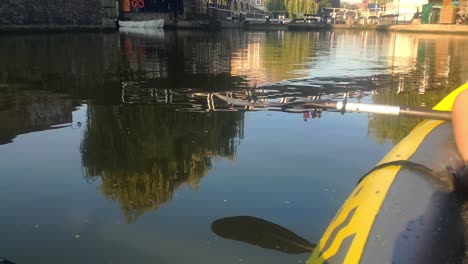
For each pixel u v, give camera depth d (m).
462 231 1.67
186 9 36.81
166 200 3.08
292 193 3.18
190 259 2.39
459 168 1.91
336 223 2.05
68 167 3.68
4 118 5.19
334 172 3.57
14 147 4.17
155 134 4.57
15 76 8.38
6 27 23.84
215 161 3.82
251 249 2.48
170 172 3.60
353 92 6.93
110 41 18.98
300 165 3.72
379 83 7.77
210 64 10.48
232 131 4.70
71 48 15.09
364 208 1.94
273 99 6.32
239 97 6.43
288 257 2.40
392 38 25.69
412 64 10.88
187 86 7.33
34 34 23.88
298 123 4.96
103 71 9.11
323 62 11.13
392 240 1.65
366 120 5.05
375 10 57.78
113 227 2.72
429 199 1.86
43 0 25.59
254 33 31.09
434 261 1.53
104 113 5.46
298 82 7.81
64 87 7.21
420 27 34.97
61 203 3.04
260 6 75.38
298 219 2.81
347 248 1.73
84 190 3.24
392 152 2.51
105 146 4.21
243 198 3.11
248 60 11.55
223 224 2.75
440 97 6.60
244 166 3.70
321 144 4.24
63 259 2.40
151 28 33.41
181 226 2.73
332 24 46.69
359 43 20.17
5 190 3.24
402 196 1.92
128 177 3.48
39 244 2.54
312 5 58.94
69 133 4.62
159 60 11.36
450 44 19.52
